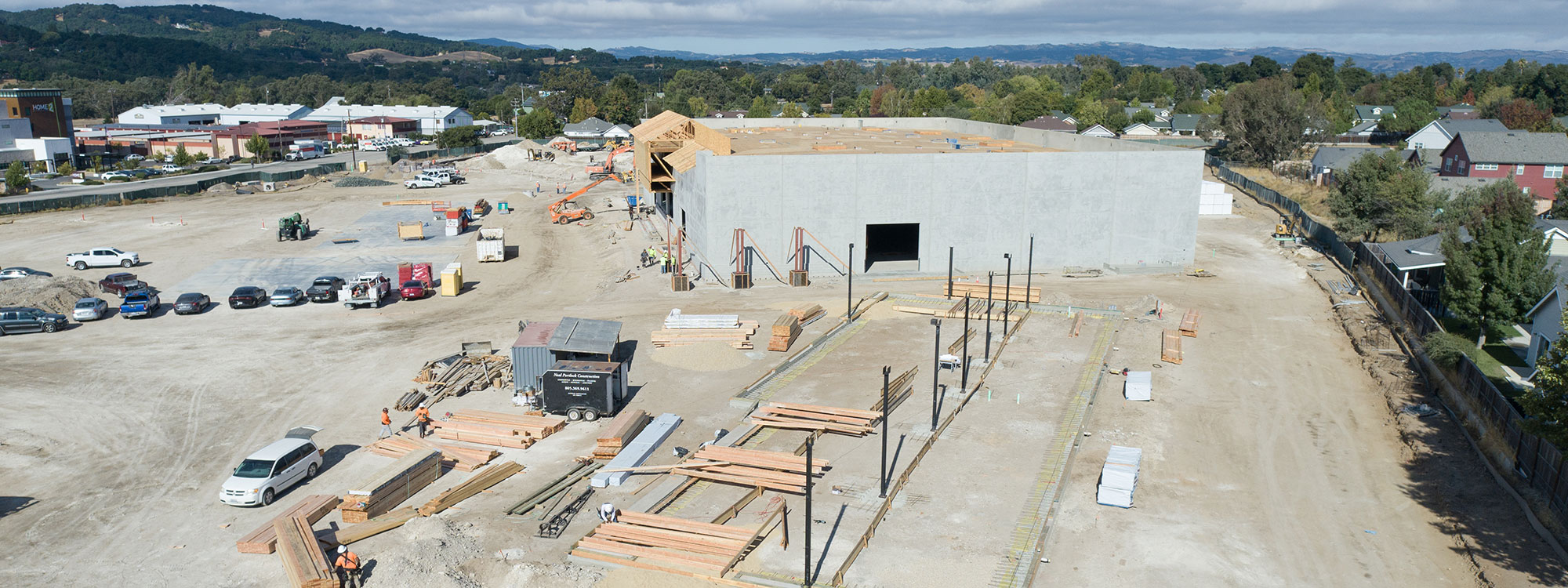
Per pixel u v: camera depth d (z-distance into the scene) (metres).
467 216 89.19
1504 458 33.94
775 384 44.41
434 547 27.55
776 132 106.50
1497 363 45.84
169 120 197.00
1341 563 28.47
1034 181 67.19
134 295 56.69
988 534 29.73
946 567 27.70
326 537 29.38
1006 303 52.84
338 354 49.66
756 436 37.97
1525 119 154.38
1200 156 67.88
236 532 30.22
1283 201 97.62
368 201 107.06
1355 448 36.97
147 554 28.81
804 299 60.91
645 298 61.44
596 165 131.25
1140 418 40.06
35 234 84.56
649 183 86.81
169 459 36.12
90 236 83.62
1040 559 28.25
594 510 31.36
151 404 42.09
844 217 66.00
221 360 48.50
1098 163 67.38
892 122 116.12
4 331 53.03
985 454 36.06
